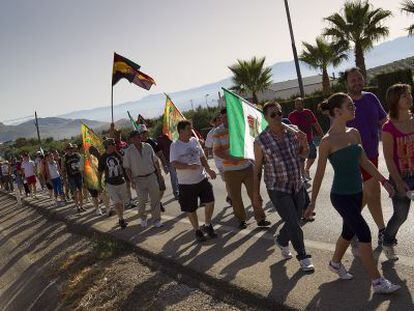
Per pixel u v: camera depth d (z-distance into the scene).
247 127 6.80
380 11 31.80
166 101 12.15
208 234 7.89
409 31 27.19
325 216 7.98
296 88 53.84
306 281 5.34
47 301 7.79
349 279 5.18
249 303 5.31
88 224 11.48
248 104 6.86
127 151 9.43
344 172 4.83
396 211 5.30
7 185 27.52
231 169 8.02
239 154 6.79
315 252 6.27
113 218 11.64
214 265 6.42
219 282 5.83
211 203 7.84
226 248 7.14
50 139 81.00
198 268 6.40
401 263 5.39
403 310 4.34
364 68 32.72
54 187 16.64
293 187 5.81
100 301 6.84
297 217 5.76
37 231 13.50
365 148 5.88
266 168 5.86
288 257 6.20
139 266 7.47
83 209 14.16
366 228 4.75
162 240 8.30
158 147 12.45
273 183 5.79
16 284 9.34
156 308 5.91
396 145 5.18
